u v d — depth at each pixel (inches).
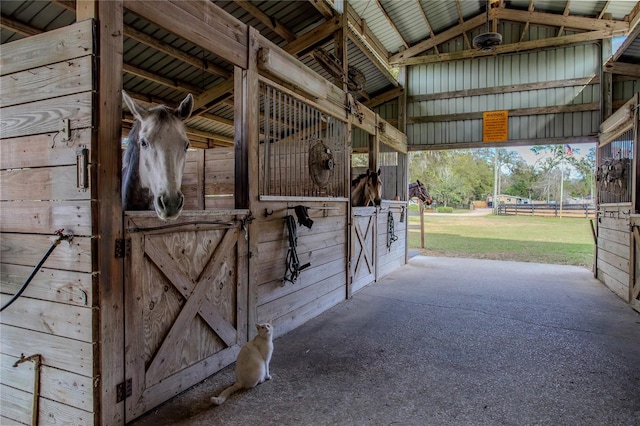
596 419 74.1
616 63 223.8
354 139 294.5
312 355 105.7
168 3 77.0
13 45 70.2
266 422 71.9
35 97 67.9
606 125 211.9
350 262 174.1
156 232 74.0
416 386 87.6
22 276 70.4
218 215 91.4
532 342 117.3
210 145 283.3
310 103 137.3
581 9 242.4
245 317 103.0
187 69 185.3
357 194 210.7
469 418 74.1
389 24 246.4
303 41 189.5
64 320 65.6
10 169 71.5
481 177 1344.7
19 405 71.6
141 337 71.6
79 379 64.3
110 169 64.9
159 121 68.9
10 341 72.4
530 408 78.2
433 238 446.3
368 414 75.2
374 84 289.7
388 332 126.1
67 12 125.0
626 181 177.2
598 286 199.9
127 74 176.1
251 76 103.7
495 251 338.6
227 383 87.3
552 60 256.5
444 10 253.6
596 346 114.3
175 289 79.4
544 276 227.3
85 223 62.7
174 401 78.6
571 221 706.8
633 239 158.7
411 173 1060.5
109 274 64.7
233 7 163.6
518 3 259.1
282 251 121.0
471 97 277.0
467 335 123.5
